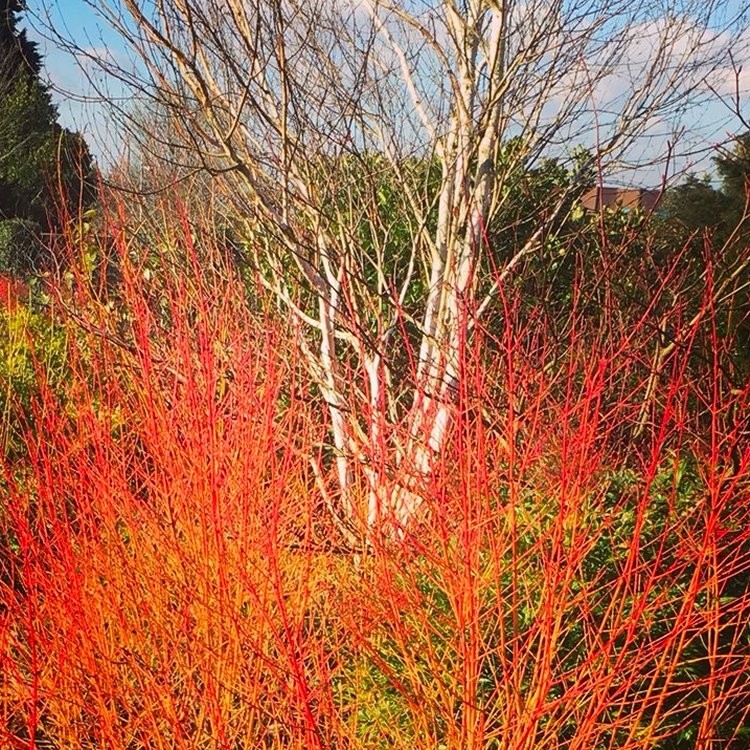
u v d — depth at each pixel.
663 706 3.07
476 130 4.07
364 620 3.00
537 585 3.06
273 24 3.96
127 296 4.25
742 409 2.74
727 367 4.00
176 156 4.86
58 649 2.70
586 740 2.46
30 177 16.66
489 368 4.02
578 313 5.05
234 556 3.02
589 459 3.03
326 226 4.41
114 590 2.89
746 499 2.98
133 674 3.03
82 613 2.68
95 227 5.80
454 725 2.48
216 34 3.82
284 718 2.70
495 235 5.25
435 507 2.75
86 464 3.25
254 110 4.32
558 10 4.24
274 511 3.03
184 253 4.66
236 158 3.90
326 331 4.40
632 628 2.40
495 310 4.73
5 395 5.04
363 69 4.22
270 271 5.34
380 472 3.03
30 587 2.72
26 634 3.12
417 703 2.74
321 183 4.60
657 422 4.11
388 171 5.03
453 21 4.07
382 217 5.78
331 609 3.16
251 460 3.23
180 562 2.96
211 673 2.68
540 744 2.48
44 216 16.22
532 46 4.06
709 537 2.44
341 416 4.18
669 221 5.76
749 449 2.50
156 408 3.47
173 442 3.16
